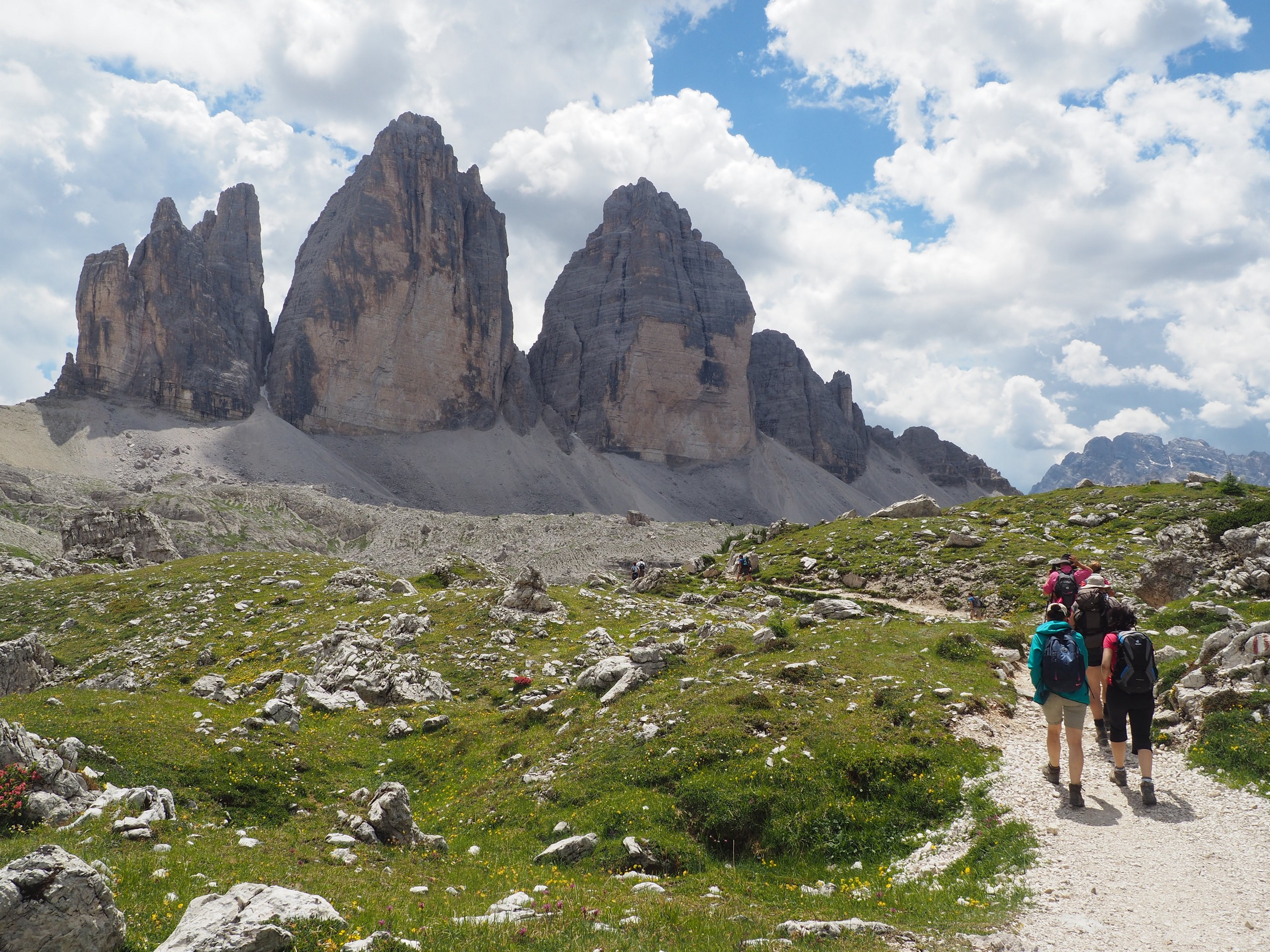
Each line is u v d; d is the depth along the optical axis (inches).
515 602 1923.0
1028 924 459.8
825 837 690.2
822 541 2694.4
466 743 1145.4
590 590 2358.5
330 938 406.3
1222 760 652.1
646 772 852.0
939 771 736.3
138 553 3735.2
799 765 786.2
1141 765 620.7
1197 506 2287.2
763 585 2417.6
